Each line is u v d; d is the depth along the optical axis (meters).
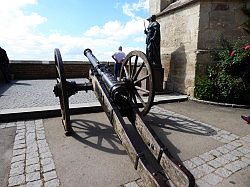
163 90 7.48
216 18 6.43
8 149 3.10
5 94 6.50
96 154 3.00
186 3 6.80
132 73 4.36
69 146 3.22
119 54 8.82
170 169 2.04
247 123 4.44
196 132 3.88
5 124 4.12
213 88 6.19
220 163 2.82
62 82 3.49
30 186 2.29
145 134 2.67
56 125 4.09
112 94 3.21
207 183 2.40
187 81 6.91
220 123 4.41
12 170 2.57
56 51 3.79
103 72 3.77
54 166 2.67
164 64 8.02
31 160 2.80
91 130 3.86
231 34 6.50
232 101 6.06
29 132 3.74
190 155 3.03
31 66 10.52
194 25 6.62
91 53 4.81
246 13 6.39
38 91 7.10
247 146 3.35
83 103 5.26
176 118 4.68
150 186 1.88
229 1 6.35
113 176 2.49
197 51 6.48
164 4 8.18
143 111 4.04
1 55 8.60
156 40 7.11
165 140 3.52
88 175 2.50
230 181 2.44
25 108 4.71
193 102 6.32
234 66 6.02
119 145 3.28
